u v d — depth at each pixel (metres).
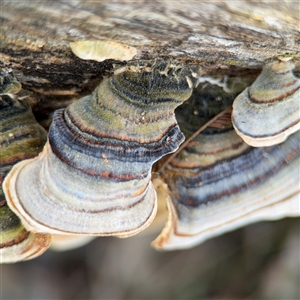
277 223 0.49
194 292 0.52
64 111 0.24
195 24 0.22
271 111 0.24
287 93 0.24
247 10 0.22
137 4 0.21
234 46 0.23
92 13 0.21
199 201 0.26
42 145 0.25
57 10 0.21
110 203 0.23
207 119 0.26
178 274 0.53
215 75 0.25
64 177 0.23
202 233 0.27
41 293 0.52
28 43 0.22
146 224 0.24
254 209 0.26
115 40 0.22
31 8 0.21
